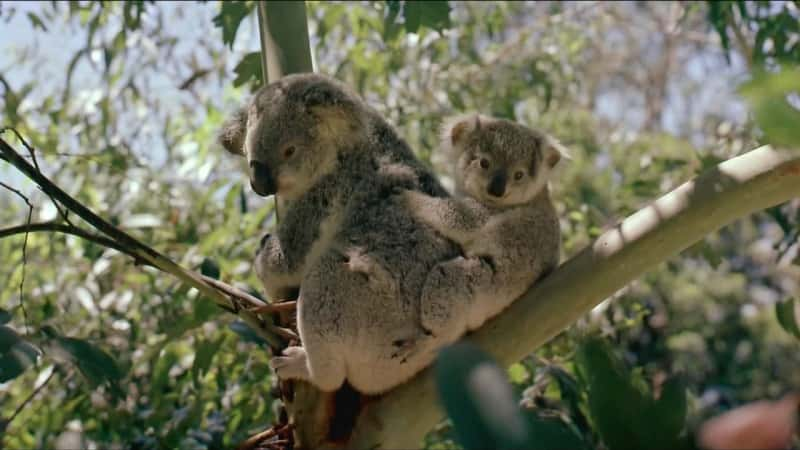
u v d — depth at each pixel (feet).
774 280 29.01
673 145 27.27
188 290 17.06
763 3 18.20
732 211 10.00
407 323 11.09
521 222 11.94
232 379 18.10
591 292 10.32
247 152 13.28
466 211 12.03
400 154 13.30
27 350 8.53
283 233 12.72
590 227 22.03
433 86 25.62
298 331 11.20
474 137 14.51
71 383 18.13
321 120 12.81
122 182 22.15
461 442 4.41
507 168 13.46
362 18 22.18
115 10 22.71
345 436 11.04
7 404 18.80
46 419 16.98
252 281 19.69
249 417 16.78
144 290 20.56
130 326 18.92
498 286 11.26
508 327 10.61
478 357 4.62
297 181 12.76
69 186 23.38
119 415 16.34
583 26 30.37
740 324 28.14
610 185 27.68
